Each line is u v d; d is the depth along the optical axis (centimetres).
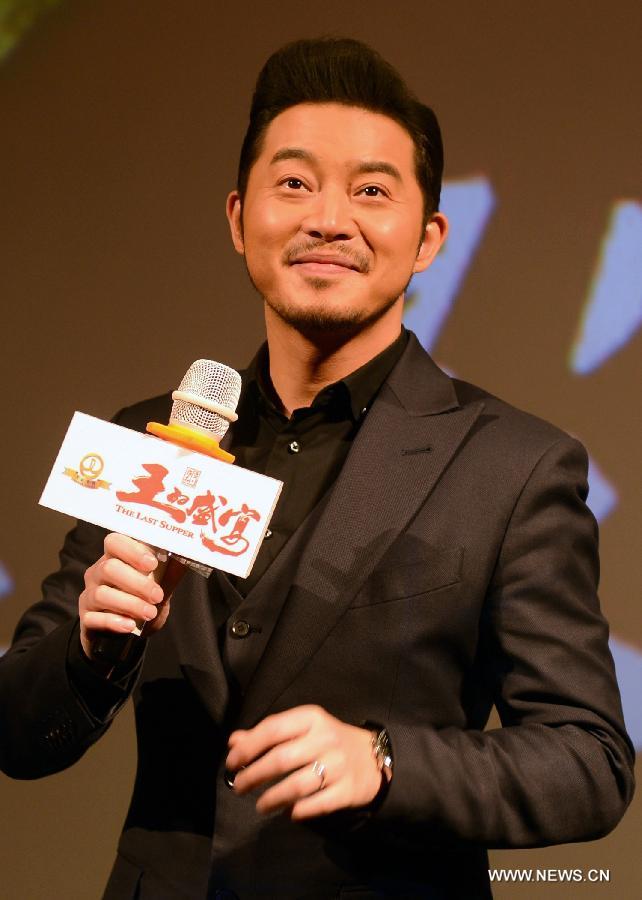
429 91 780
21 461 840
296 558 422
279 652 396
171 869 400
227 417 362
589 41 764
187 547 344
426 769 352
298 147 438
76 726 391
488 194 768
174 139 833
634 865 722
